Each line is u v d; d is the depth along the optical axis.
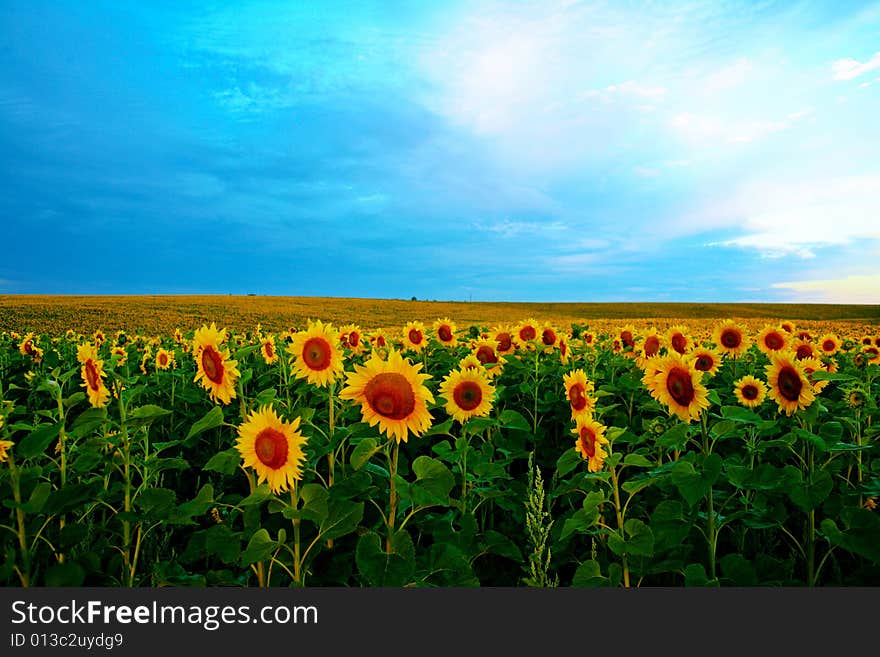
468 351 9.74
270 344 7.79
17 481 3.36
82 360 5.17
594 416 5.33
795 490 3.91
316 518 3.52
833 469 4.98
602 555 4.45
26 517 3.61
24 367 12.21
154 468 4.39
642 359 8.25
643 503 5.10
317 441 4.67
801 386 4.58
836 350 11.02
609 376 8.66
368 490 3.99
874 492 4.58
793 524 5.30
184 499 6.30
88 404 8.41
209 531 3.74
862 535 3.71
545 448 7.30
